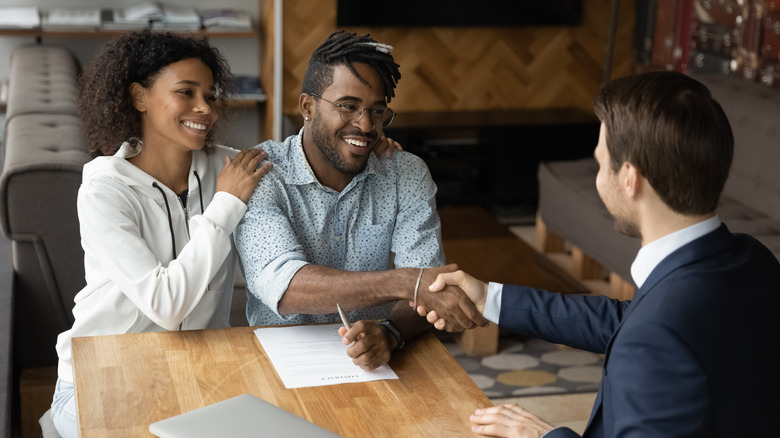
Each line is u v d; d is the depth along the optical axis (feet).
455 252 12.59
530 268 12.10
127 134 6.31
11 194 7.94
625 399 3.78
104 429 4.54
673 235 4.04
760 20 13.76
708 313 3.79
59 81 12.32
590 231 12.17
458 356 10.80
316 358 5.47
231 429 4.51
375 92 5.86
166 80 6.16
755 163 11.92
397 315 5.76
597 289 12.88
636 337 3.79
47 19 15.08
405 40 17.04
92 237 5.99
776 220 11.42
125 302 6.19
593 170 13.71
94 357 5.32
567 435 4.49
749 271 4.00
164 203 6.33
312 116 6.03
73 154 8.36
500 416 4.81
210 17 15.75
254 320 6.48
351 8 16.34
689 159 3.83
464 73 17.43
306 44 16.46
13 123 9.80
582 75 17.89
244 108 16.48
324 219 6.29
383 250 6.55
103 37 16.19
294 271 5.67
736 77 13.70
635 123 3.91
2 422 6.46
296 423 4.62
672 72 4.03
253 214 6.01
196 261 5.87
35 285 8.32
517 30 17.40
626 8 17.63
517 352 10.95
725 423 3.80
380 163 6.47
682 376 3.69
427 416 4.86
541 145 16.60
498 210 17.30
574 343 5.38
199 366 5.28
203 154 6.67
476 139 16.74
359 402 4.98
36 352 8.53
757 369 3.87
